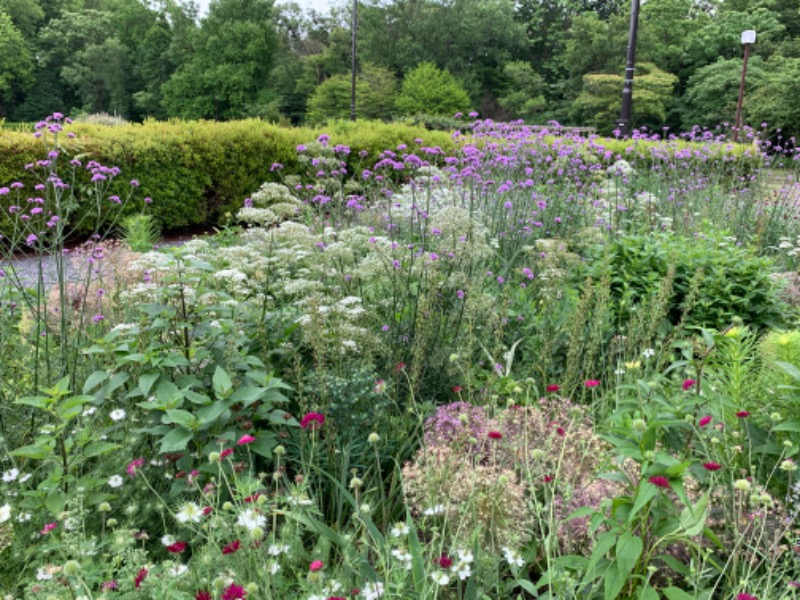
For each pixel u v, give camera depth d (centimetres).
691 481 233
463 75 4553
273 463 282
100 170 407
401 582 174
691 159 873
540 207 599
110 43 5588
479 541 213
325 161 643
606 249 413
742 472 238
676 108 3475
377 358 349
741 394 282
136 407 281
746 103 2214
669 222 627
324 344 300
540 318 407
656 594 175
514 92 4372
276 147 1047
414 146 1104
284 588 191
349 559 200
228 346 280
